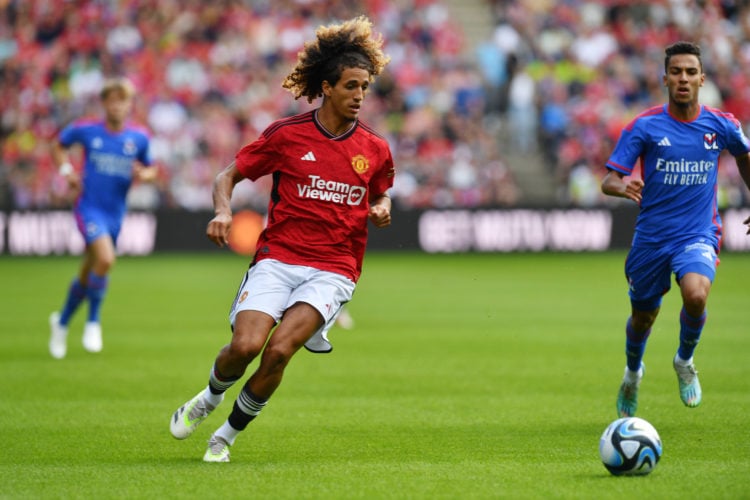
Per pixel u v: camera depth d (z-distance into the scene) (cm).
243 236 9594
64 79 10400
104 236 4212
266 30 10888
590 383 3516
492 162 10306
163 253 9525
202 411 2361
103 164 4259
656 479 2108
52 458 2392
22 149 10069
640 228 2803
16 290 6881
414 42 11088
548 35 11306
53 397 3256
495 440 2595
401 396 3284
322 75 2302
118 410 3039
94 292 4216
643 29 11344
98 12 10731
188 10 10900
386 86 10619
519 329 4991
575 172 10331
